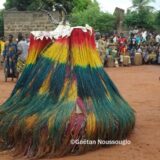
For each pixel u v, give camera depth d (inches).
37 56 301.6
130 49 1026.7
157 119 360.8
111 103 287.9
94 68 290.7
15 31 1212.5
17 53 621.9
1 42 925.2
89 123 264.8
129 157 261.3
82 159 256.7
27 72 301.6
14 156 267.7
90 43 293.9
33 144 264.4
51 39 301.6
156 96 489.1
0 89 558.3
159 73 787.4
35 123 264.8
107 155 264.2
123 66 976.3
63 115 263.4
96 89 284.5
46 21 1193.4
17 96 298.0
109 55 957.2
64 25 304.5
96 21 1443.2
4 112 289.0
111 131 275.4
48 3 662.5
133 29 1444.4
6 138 282.2
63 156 261.7
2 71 855.1
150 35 1185.4
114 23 1483.8
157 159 258.4
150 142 291.7
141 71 836.0
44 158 260.2
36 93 285.0
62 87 277.9
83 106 272.5
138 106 422.3
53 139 260.5
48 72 284.5
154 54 1018.1
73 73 282.0
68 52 287.1
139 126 334.3
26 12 1198.9
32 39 306.0
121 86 585.0
